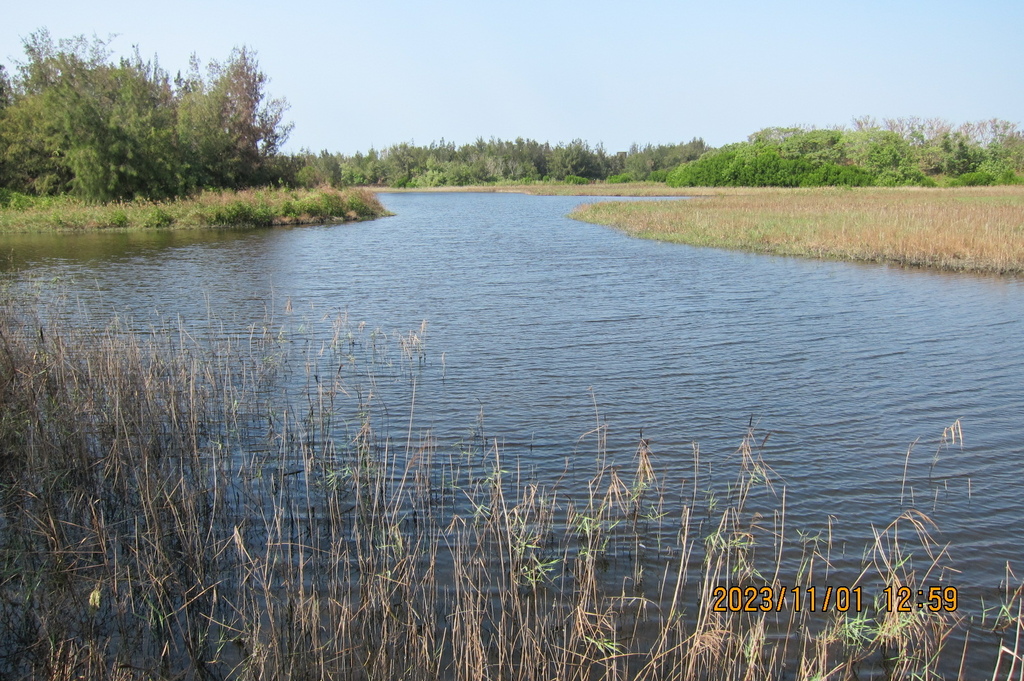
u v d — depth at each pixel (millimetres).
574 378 10227
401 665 4676
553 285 17922
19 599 5234
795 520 6348
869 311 14578
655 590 5438
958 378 10188
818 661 4387
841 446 7844
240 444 7938
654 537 6105
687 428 8367
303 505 6676
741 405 9117
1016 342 12070
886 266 20531
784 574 5586
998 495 6766
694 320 13852
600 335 12695
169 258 23266
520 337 12586
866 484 6973
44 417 6957
